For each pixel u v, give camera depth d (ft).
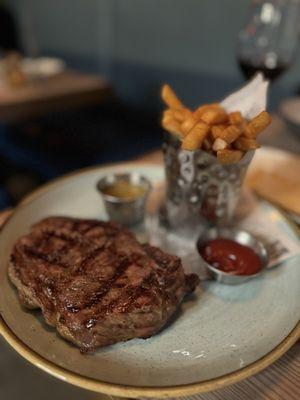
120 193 1.14
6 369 1.38
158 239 0.98
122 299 0.68
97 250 0.81
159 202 1.14
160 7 3.50
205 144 0.88
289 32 1.64
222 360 0.64
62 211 1.06
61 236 0.86
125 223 1.04
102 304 0.67
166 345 0.68
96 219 1.04
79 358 0.64
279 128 1.77
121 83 4.17
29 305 0.72
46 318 0.68
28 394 1.29
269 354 0.64
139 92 4.02
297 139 1.65
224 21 3.09
